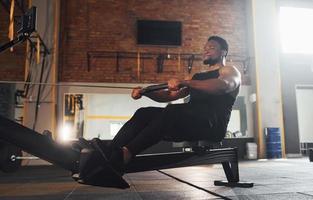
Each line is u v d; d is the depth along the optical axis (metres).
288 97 7.16
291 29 7.41
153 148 6.21
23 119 6.05
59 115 6.43
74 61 6.73
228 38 7.33
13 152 2.12
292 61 7.29
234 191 2.00
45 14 6.41
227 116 1.77
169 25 6.93
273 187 2.19
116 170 1.35
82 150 1.31
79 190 2.25
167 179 2.99
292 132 7.03
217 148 2.21
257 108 6.88
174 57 7.03
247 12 7.41
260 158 6.68
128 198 1.82
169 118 1.46
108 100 6.85
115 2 7.05
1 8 6.51
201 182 2.58
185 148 2.18
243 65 7.27
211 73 1.85
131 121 1.52
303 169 3.89
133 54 6.92
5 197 1.95
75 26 6.85
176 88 1.51
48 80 6.23
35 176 3.56
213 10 7.36
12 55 6.46
